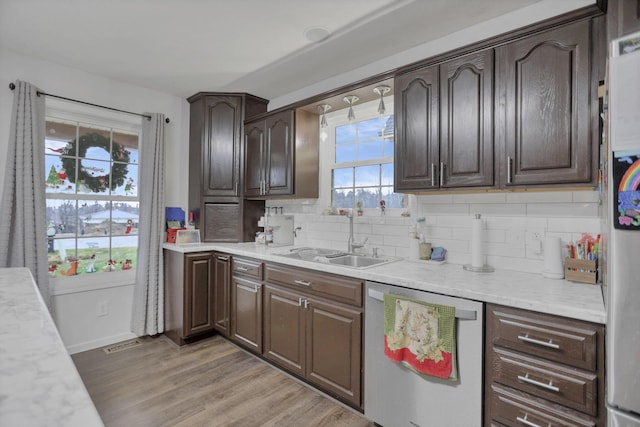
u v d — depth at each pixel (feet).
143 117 10.38
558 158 5.16
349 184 9.77
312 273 7.26
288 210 11.09
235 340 9.44
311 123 9.98
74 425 1.37
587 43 4.95
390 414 5.88
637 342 3.21
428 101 6.63
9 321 2.66
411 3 6.29
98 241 9.94
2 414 1.41
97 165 9.96
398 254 8.26
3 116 8.22
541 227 6.20
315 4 6.37
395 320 5.68
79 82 9.43
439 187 6.46
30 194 8.21
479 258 6.48
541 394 4.38
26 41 7.88
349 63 8.86
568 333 4.18
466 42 7.13
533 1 6.17
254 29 7.27
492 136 5.82
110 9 6.60
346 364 6.57
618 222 3.30
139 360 8.79
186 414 6.49
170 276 10.24
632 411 3.26
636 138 3.20
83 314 9.50
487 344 4.86
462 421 5.04
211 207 11.06
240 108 10.99
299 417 6.46
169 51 8.30
